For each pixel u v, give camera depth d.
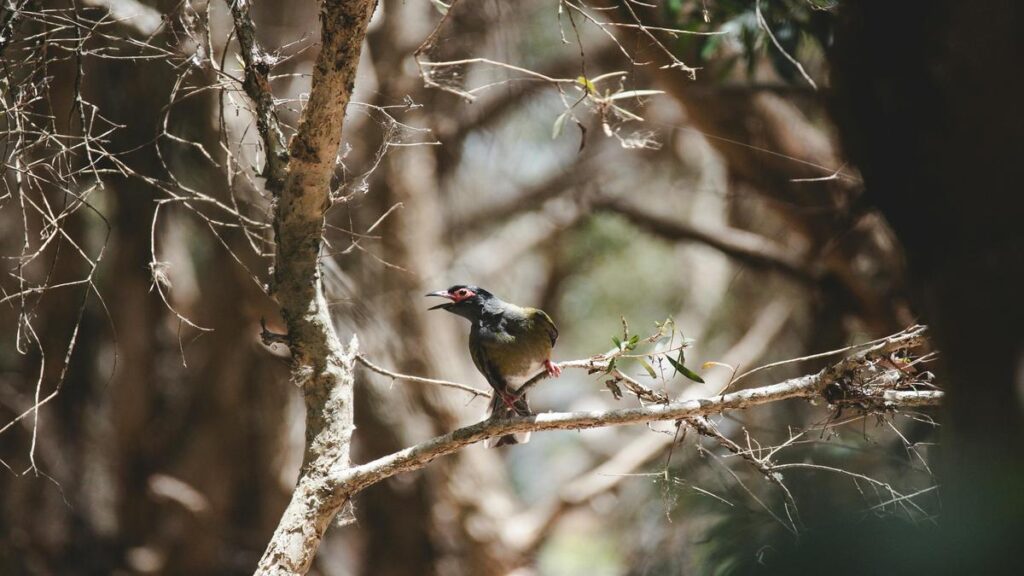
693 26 9.55
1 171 6.71
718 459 6.96
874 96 5.14
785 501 6.43
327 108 5.88
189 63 7.58
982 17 4.34
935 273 4.64
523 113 18.06
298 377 6.21
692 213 20.41
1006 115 4.27
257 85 6.50
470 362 19.12
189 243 16.61
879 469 7.79
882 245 11.52
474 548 16.92
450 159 18.11
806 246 13.40
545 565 19.00
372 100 13.67
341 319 14.47
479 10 14.18
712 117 11.84
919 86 4.73
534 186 22.03
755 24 9.09
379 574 17.02
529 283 25.75
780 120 12.08
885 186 5.06
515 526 17.42
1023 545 4.18
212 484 18.03
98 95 11.20
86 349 17.25
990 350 4.36
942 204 4.57
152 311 16.67
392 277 15.45
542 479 24.75
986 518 4.27
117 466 17.95
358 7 5.64
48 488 17.88
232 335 16.89
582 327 24.08
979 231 4.38
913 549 4.65
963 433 4.45
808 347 14.41
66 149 6.84
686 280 22.81
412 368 15.77
